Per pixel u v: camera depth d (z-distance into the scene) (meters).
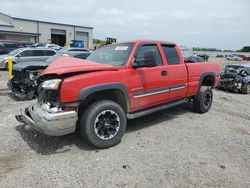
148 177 3.31
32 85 7.50
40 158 3.78
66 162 3.67
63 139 4.50
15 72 7.86
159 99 5.11
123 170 3.47
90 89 3.81
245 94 11.60
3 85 10.15
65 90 3.64
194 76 6.01
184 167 3.59
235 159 3.91
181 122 5.70
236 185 3.19
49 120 3.55
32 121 3.92
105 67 4.14
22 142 4.34
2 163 3.60
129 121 5.68
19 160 3.71
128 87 4.36
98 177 3.29
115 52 4.86
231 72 12.30
